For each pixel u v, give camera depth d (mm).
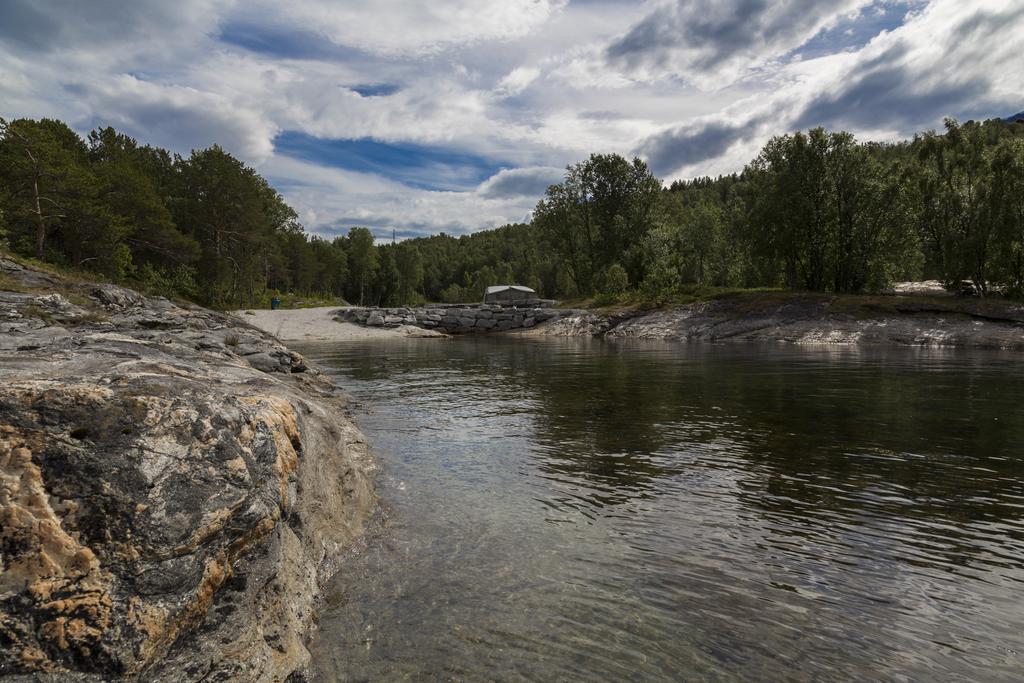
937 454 8141
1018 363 19812
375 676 3379
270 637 3354
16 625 2467
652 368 19969
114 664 2574
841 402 12422
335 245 131750
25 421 3123
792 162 39844
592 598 4336
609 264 58812
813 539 5387
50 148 32125
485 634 3844
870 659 3572
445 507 6285
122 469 3186
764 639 3795
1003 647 3676
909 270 43031
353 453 7953
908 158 43969
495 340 39469
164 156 61719
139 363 5379
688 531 5617
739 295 40344
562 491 6824
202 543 3184
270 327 42625
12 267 18328
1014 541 5270
